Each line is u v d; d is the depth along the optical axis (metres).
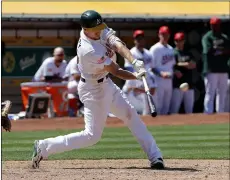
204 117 66.44
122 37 79.25
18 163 33.38
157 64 66.06
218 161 34.31
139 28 79.50
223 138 48.97
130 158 35.91
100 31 28.22
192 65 68.50
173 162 33.78
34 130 56.22
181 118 65.81
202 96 78.44
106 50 28.64
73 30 79.00
